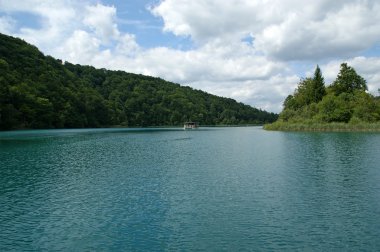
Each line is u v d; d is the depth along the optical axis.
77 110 188.50
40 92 168.75
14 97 144.88
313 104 152.25
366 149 62.97
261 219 25.14
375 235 21.97
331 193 32.03
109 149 71.00
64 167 47.12
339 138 88.75
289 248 20.27
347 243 20.84
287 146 72.81
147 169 45.62
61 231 23.11
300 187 34.47
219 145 81.31
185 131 169.62
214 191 33.25
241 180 38.16
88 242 21.36
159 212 26.89
